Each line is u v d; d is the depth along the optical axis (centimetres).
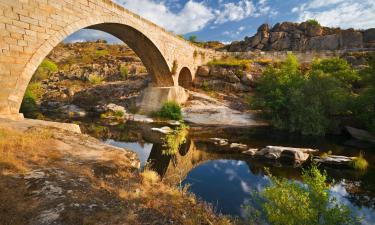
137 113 3738
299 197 618
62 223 495
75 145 1099
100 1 2170
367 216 966
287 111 3077
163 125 3047
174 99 3716
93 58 6875
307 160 1728
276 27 7369
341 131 2636
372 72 2395
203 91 4391
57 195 604
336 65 3622
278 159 1764
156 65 3703
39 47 1653
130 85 4678
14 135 1001
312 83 2727
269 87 3281
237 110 3581
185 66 4281
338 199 1128
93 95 4459
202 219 650
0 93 1470
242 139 2423
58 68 6475
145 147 2016
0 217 481
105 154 1027
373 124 2305
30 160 796
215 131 2798
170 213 627
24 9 1559
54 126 1431
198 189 1215
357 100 2477
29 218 498
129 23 2581
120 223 528
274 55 5181
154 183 858
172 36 3725
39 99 4469
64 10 1822
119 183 770
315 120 2606
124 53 7212
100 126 2933
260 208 999
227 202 1070
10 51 1499
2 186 596
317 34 6538
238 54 5450
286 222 591
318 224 580
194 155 1883
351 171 1513
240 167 1597
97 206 585
